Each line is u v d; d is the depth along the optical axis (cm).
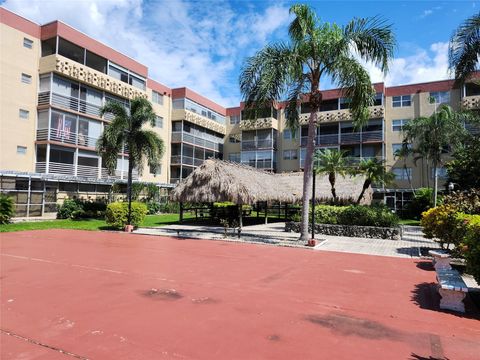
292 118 1638
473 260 630
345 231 1677
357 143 3691
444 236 1042
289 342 444
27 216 2445
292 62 1383
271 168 4238
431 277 846
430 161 3139
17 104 2536
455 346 444
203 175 1900
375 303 624
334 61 1371
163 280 767
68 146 2814
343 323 518
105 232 1788
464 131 2470
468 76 1101
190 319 520
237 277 812
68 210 2486
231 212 2620
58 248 1230
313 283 766
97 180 2906
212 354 404
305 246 1327
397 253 1196
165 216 2955
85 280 757
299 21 1402
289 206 2986
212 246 1339
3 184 2333
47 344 426
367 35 1352
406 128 2723
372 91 1384
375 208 1742
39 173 2445
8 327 480
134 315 534
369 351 422
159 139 2547
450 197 1214
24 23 2598
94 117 3036
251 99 1416
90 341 435
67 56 2984
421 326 514
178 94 4144
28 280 753
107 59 3161
